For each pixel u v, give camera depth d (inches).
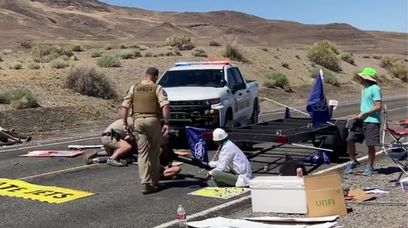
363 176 412.2
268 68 1726.1
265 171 442.3
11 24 6402.6
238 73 636.1
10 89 932.6
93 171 450.3
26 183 403.5
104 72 1240.8
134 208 333.1
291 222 286.2
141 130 367.6
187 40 1959.9
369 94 400.5
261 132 465.4
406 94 1635.1
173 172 414.0
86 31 7519.7
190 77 594.9
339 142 473.7
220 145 390.9
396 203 323.9
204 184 398.6
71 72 1052.5
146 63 1408.7
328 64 1989.4
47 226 296.4
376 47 5521.7
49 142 649.0
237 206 335.0
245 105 623.5
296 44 5649.6
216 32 7283.5
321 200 305.3
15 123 768.9
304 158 474.6
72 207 336.5
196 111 535.8
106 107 973.8
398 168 435.2
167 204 341.7
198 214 315.3
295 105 1232.8
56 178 422.3
